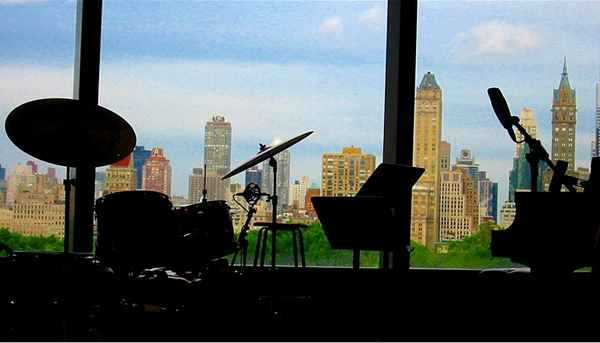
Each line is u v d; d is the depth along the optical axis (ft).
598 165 13.92
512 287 14.58
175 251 13.93
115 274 13.41
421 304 17.44
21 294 11.77
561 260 14.06
